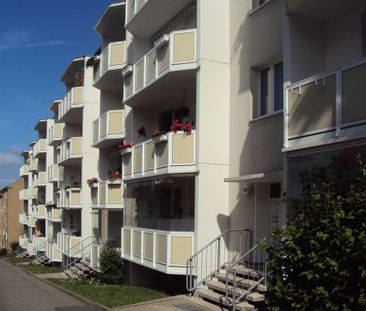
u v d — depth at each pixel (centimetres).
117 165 2578
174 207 1524
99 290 1717
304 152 952
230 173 1434
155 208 1605
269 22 1332
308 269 669
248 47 1404
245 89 1403
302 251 680
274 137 1280
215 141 1431
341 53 1080
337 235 634
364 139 827
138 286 1803
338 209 654
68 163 3284
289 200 781
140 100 1841
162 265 1441
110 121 2231
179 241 1404
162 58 1538
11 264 4112
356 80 852
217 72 1456
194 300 1268
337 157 874
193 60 1455
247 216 1362
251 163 1358
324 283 648
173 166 1445
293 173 975
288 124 1002
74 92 2969
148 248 1553
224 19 1488
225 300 1148
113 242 2098
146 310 1238
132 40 2030
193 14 1683
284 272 709
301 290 673
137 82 1747
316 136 927
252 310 1062
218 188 1421
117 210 2277
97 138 2395
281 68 1324
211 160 1419
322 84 923
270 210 1325
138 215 1731
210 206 1404
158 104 1903
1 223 7850
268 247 743
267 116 1308
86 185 2872
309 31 1102
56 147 3856
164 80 1566
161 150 1512
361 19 1045
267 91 1366
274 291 716
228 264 1314
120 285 1878
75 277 2412
